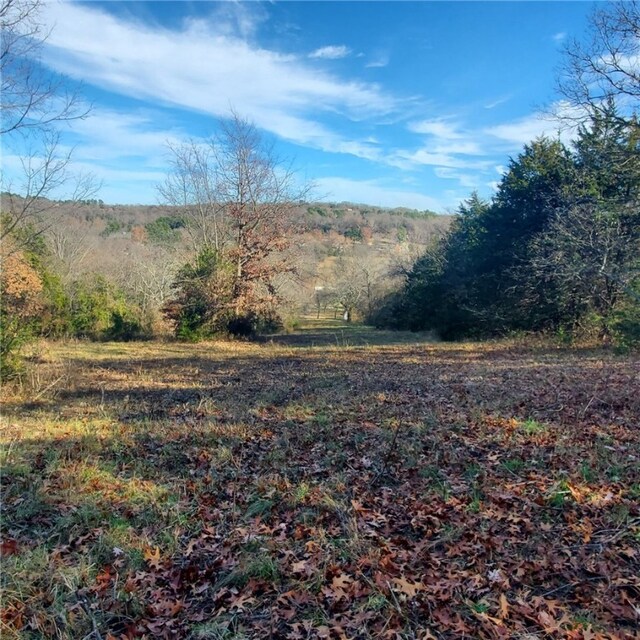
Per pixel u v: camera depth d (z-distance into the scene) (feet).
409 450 18.06
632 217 47.65
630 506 12.34
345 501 14.19
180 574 10.90
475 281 77.20
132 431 22.41
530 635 8.23
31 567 11.13
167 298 96.84
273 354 57.06
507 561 10.53
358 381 34.83
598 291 55.52
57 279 71.41
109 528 13.19
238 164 75.87
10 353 32.73
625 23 37.73
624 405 23.29
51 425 23.68
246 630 9.11
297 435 20.95
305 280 95.45
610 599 9.04
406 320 103.30
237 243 77.97
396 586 9.76
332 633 8.76
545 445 17.90
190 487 15.81
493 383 31.65
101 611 9.84
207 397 30.14
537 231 66.03
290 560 11.23
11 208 34.27
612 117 40.40
